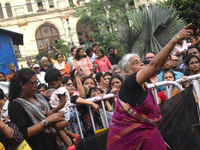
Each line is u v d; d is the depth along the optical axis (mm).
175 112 3494
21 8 30672
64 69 7664
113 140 2557
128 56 2719
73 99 3545
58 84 3111
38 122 2588
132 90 2420
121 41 9844
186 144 3469
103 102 3637
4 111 4215
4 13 30547
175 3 12297
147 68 2309
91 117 3592
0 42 11195
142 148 2469
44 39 30875
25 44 30438
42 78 7031
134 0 25641
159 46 8938
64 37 30703
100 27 20906
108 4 21688
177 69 5918
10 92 2602
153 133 2484
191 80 3805
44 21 30719
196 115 3654
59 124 2693
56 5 30828
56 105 3051
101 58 8055
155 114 2502
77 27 30734
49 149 2613
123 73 2764
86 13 22812
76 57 7617
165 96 3803
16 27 30578
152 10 9273
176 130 3465
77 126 3629
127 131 2463
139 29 9453
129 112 2439
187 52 5738
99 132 3381
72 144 2807
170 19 9047
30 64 9469
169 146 3346
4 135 2488
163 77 4406
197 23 12406
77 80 4164
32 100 2678
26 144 2443
